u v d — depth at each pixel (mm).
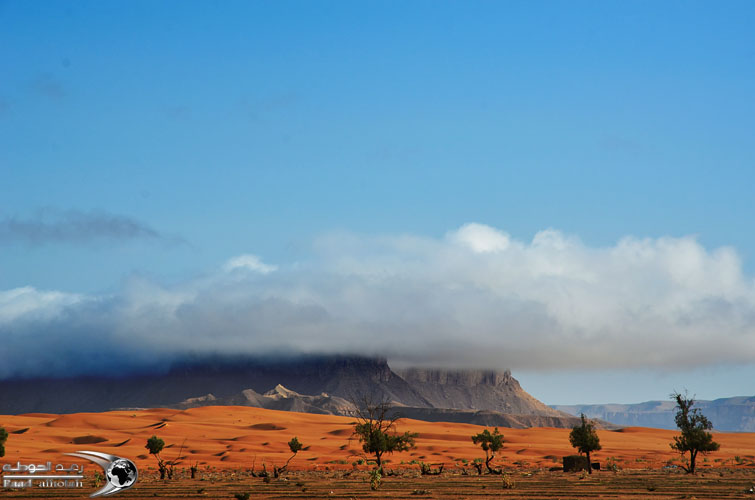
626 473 169875
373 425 185000
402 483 138750
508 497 104375
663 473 168500
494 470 175250
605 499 100000
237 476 169250
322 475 171750
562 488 120625
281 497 107188
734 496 102938
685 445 166625
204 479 155875
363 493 113688
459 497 105062
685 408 169625
